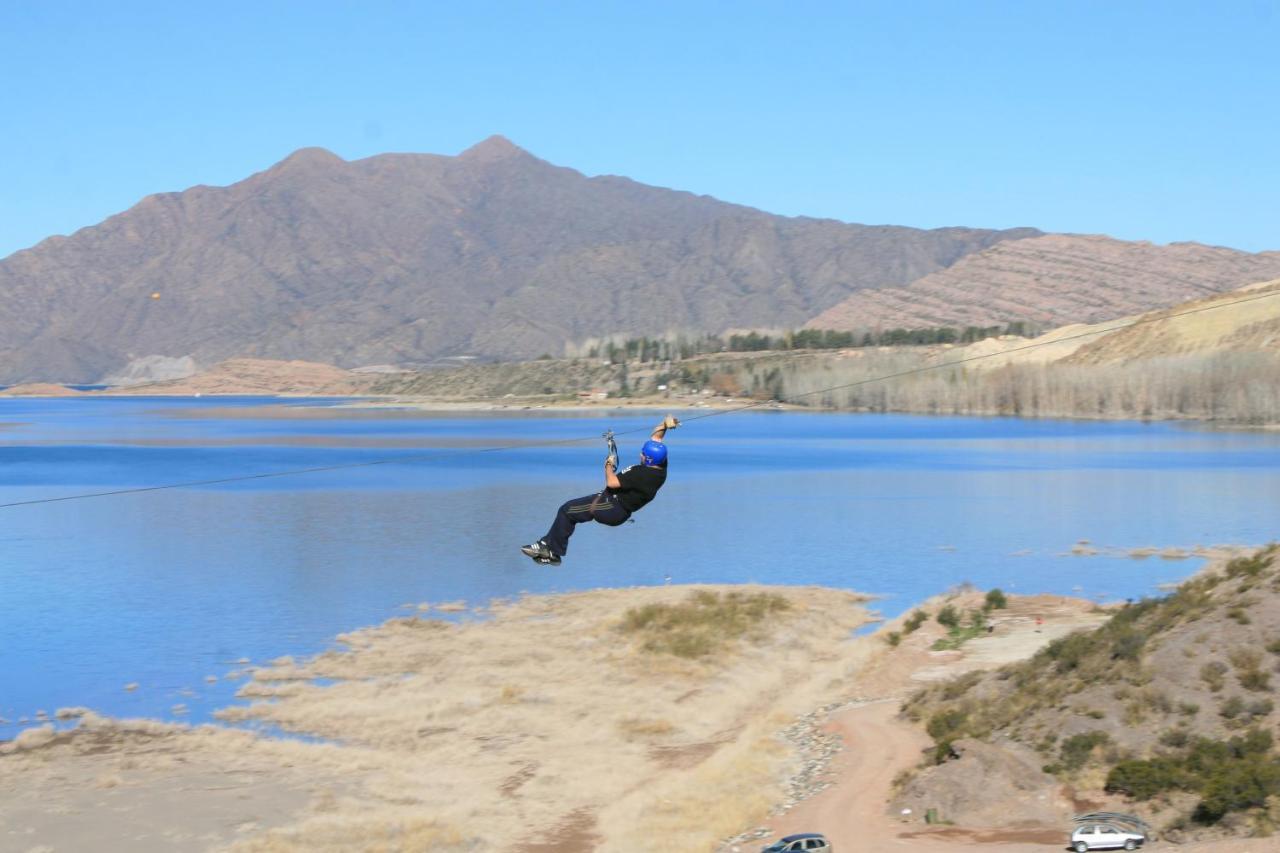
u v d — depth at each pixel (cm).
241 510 16225
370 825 4766
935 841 4247
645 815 4847
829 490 18525
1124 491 17800
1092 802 4428
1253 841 3722
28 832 4747
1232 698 4788
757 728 6028
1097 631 6003
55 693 6856
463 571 11081
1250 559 5928
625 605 9094
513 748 5841
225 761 5616
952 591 9800
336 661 7519
